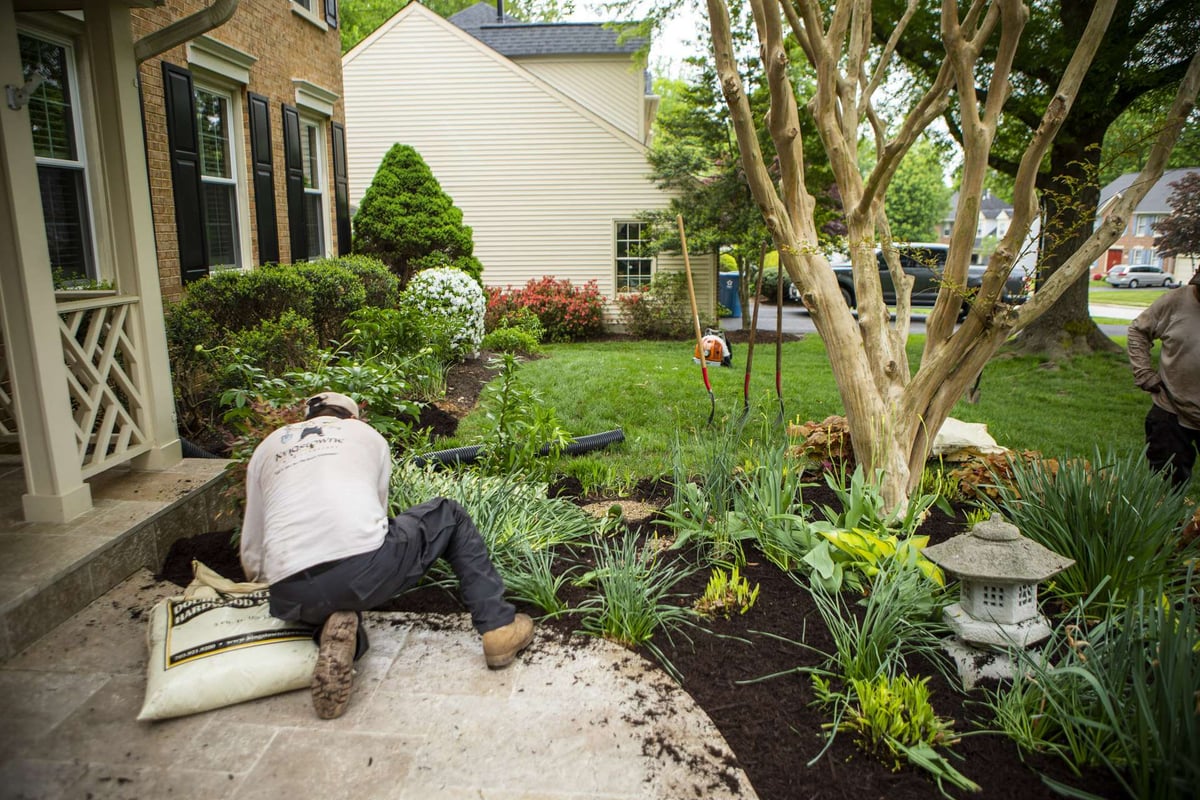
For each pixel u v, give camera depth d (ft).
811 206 14.61
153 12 21.89
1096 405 29.43
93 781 7.57
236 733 8.38
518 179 53.47
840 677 9.59
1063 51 31.86
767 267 87.76
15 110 10.50
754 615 11.20
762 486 13.83
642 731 8.56
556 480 17.42
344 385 14.51
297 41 30.91
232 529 13.74
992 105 13.10
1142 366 15.47
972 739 8.60
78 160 19.43
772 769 8.11
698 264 53.16
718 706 9.12
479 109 52.90
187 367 19.24
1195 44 31.96
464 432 21.95
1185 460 15.24
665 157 49.98
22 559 10.37
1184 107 12.66
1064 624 10.68
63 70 18.97
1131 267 150.41
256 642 9.11
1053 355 38.96
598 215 53.57
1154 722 7.39
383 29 52.39
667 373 33.04
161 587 11.34
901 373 14.56
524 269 54.49
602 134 52.54
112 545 11.11
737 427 17.49
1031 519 12.12
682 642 10.49
